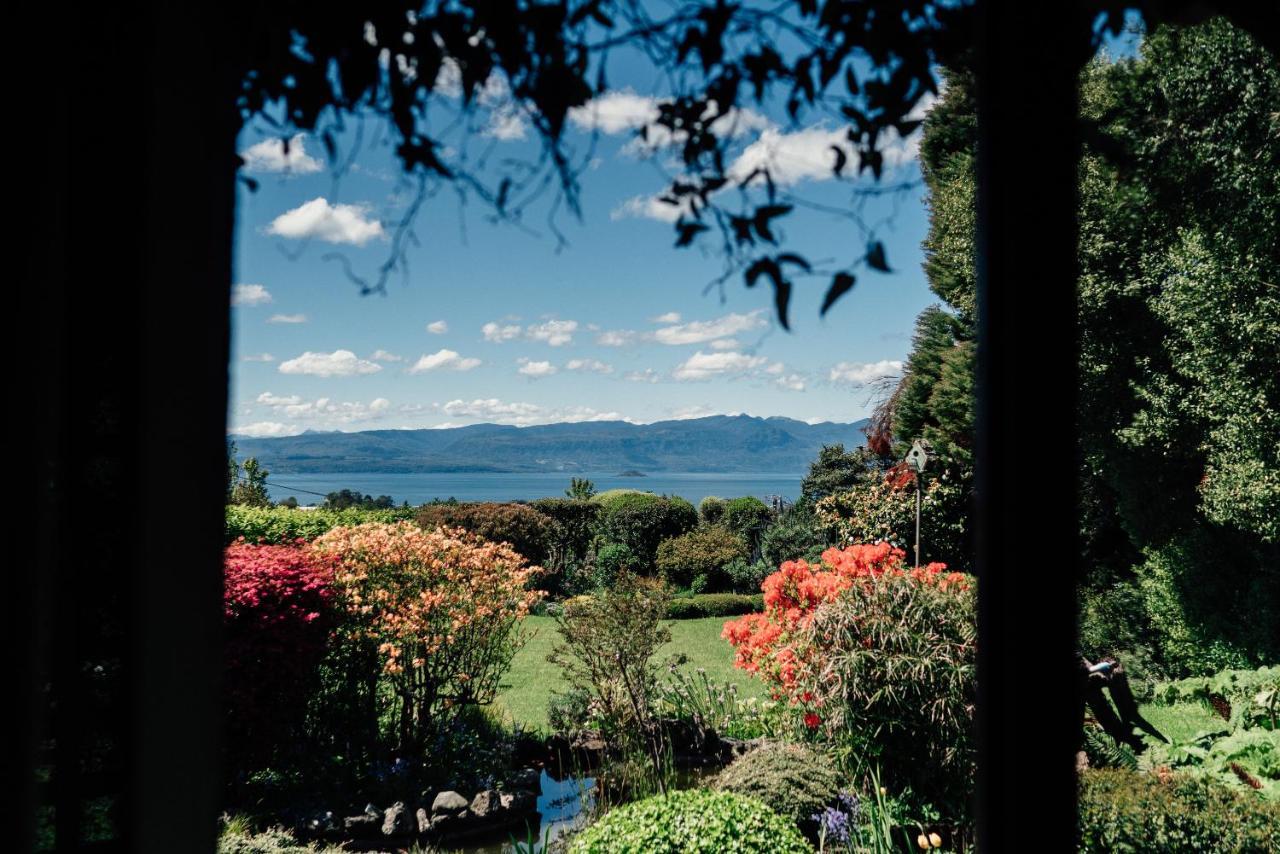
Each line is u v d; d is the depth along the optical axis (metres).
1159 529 8.66
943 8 1.15
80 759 0.94
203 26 0.90
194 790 0.90
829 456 13.92
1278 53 1.07
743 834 3.45
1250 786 4.29
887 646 4.69
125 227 0.93
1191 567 8.17
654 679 6.37
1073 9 0.90
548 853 4.39
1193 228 6.80
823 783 4.45
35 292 0.83
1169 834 3.02
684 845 3.42
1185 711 6.71
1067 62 0.89
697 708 6.59
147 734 0.88
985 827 0.90
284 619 5.03
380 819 5.00
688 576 14.40
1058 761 0.87
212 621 0.91
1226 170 5.82
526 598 6.40
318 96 1.12
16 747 0.82
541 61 1.12
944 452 10.41
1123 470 8.86
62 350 0.92
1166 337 8.24
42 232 0.83
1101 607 8.82
